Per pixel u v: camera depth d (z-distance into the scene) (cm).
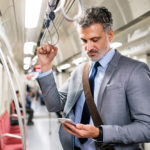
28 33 274
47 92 123
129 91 94
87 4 176
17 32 283
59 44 393
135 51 306
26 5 176
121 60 105
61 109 133
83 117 114
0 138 284
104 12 101
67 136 120
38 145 504
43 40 208
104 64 109
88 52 104
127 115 99
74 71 133
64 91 137
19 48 405
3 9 182
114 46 325
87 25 96
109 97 98
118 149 99
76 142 123
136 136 87
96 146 104
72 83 125
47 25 153
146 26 223
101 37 98
